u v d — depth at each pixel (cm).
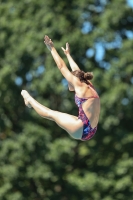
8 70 7175
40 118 7325
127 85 7225
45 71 7212
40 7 7494
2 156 7000
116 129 7312
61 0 7525
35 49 7262
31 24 7381
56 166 7088
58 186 7350
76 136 3070
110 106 7119
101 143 7350
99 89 7256
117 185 6938
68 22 7450
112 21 7506
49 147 7025
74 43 7281
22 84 7450
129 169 7038
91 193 7062
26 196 7088
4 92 7231
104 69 7525
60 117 3086
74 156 7350
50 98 7525
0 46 7400
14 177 6944
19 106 7450
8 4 7600
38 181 7238
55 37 7344
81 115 3048
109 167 7131
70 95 7350
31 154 7012
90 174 7050
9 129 7419
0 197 6888
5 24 7419
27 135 7019
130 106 7194
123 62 7362
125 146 7281
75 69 3219
